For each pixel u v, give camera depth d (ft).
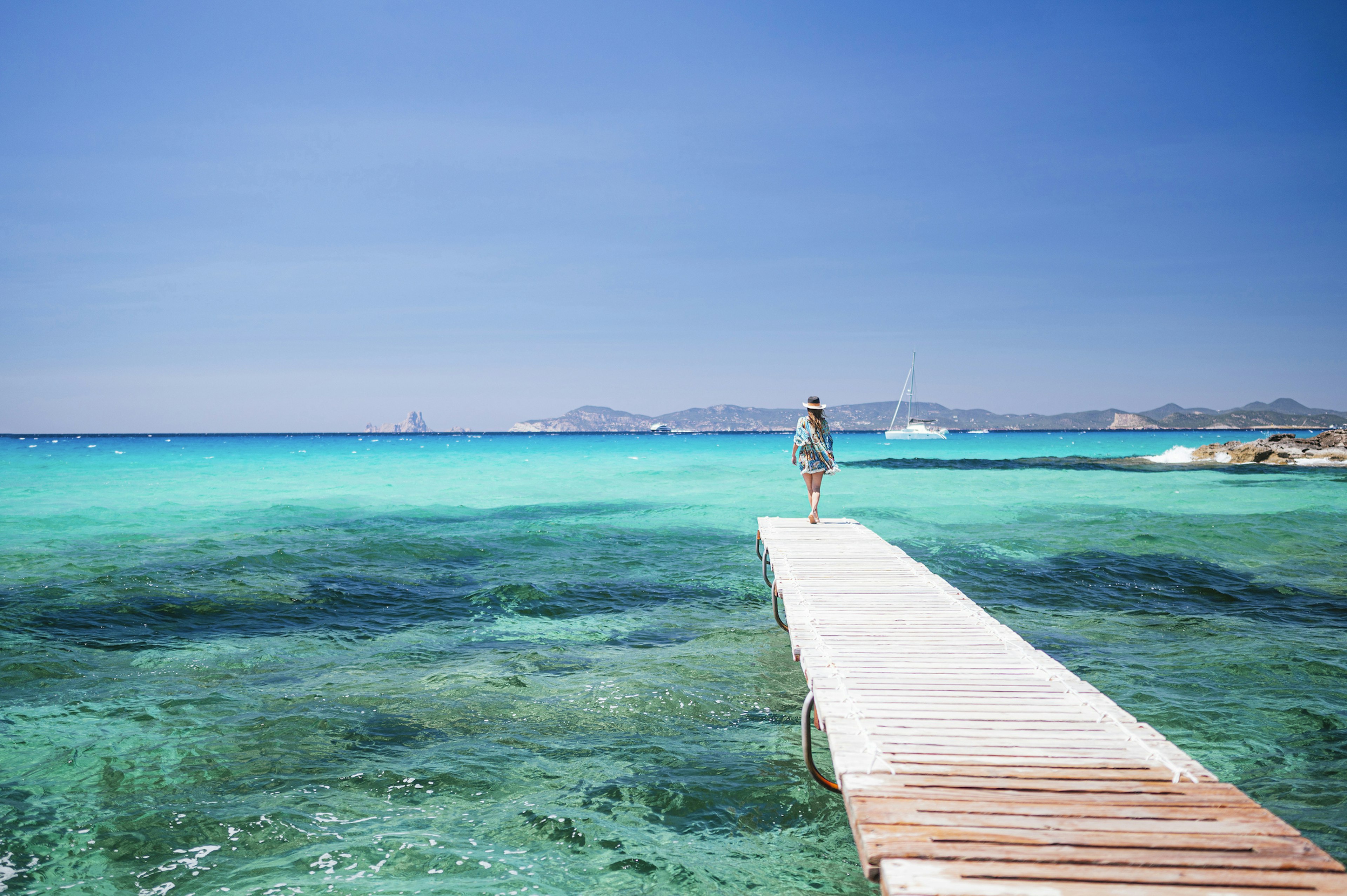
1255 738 20.06
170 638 30.25
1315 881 10.00
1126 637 30.40
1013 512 72.90
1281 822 11.66
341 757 18.94
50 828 15.29
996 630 23.09
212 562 45.27
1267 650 28.19
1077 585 40.32
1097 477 119.65
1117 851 10.77
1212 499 83.71
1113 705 16.65
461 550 51.55
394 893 13.24
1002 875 10.17
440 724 21.29
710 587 40.73
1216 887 9.95
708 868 14.39
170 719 21.39
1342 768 18.28
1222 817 11.80
